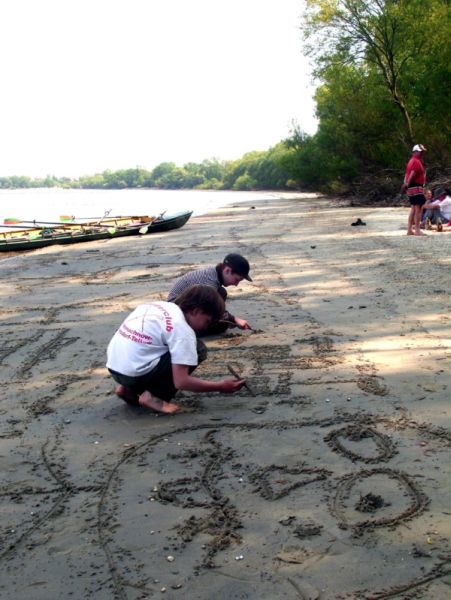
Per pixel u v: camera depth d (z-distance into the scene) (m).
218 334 6.67
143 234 18.67
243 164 109.06
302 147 34.44
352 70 27.98
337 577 2.79
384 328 6.53
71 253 15.07
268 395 4.92
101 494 3.61
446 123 24.47
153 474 3.79
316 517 3.25
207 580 2.82
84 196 97.50
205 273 6.12
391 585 2.71
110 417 4.69
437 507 3.26
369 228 15.98
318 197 37.91
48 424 4.64
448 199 15.07
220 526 3.22
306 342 6.22
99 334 7.10
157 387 4.61
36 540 3.20
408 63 25.52
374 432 4.15
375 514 3.24
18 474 3.89
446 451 3.83
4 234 19.38
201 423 4.47
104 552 3.07
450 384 4.87
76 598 2.75
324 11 25.97
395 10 24.48
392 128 27.42
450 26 23.56
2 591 2.82
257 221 21.05
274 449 4.02
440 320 6.70
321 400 4.74
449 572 2.76
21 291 10.13
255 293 8.66
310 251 12.48
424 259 10.52
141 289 9.65
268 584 2.77
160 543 3.11
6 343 6.95
